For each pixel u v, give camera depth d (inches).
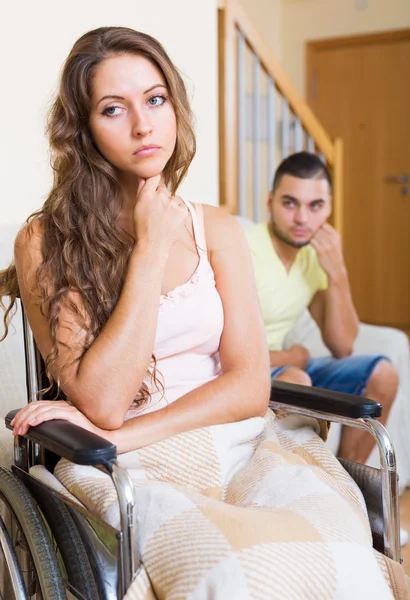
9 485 47.6
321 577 37.8
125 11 87.5
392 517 48.4
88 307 50.0
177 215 50.1
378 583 39.4
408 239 215.5
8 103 78.2
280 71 124.5
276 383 55.1
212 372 54.3
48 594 41.9
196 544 38.3
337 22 217.0
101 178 52.5
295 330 98.8
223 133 114.6
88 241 51.2
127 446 47.8
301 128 130.0
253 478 47.0
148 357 48.6
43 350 50.6
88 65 49.8
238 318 53.7
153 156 50.0
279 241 85.3
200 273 53.4
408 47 208.8
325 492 44.8
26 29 79.0
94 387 47.3
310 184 82.4
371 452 87.7
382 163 217.0
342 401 49.9
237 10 114.6
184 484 47.6
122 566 38.3
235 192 117.0
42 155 81.5
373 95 215.8
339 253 86.6
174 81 51.1
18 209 80.1
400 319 219.3
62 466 48.4
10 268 55.5
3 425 58.6
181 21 93.5
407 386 98.0
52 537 45.6
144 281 48.8
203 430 49.3
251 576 36.4
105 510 42.6
